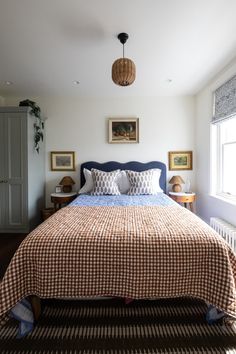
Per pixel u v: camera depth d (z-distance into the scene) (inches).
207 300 54.5
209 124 133.0
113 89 141.6
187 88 141.1
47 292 54.3
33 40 86.2
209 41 88.1
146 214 82.7
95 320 61.4
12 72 115.8
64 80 126.8
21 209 133.8
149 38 85.4
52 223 69.1
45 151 158.2
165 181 155.1
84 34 82.3
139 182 138.3
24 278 54.7
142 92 147.6
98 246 55.1
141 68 112.1
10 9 68.9
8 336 56.2
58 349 52.0
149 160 157.3
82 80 127.0
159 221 71.2
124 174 146.9
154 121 156.5
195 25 77.6
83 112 156.6
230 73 107.0
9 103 155.3
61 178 158.7
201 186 146.3
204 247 55.0
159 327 58.7
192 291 55.5
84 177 154.1
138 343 53.7
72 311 65.2
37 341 54.4
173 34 82.9
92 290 54.9
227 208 111.3
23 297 54.1
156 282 54.9
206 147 137.7
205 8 69.3
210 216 132.6
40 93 148.1
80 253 54.7
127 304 68.0
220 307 52.3
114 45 90.0
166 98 155.9
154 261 54.8
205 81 129.7
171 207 96.8
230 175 121.0
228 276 53.1
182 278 55.1
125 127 156.0
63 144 157.6
